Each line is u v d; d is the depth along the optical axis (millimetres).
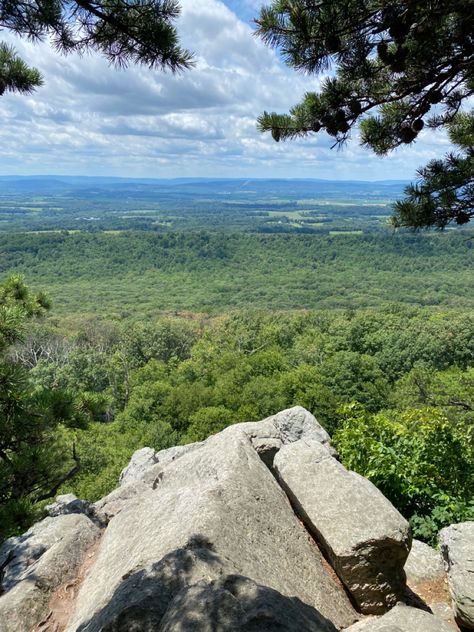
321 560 5289
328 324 81375
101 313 115625
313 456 6266
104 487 23781
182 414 39625
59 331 73812
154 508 6035
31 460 7195
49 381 49188
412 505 7938
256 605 3494
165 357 68375
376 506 5289
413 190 6402
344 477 5793
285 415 9492
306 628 3482
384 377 56375
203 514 5059
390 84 4816
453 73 4441
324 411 38312
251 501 5504
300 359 60750
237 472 5980
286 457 6418
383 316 75188
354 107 4824
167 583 3992
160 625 3385
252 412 36844
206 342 67938
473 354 56781
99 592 4785
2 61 4812
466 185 6129
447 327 60469
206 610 3324
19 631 4797
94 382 53312
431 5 3717
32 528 6977
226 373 49500
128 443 32812
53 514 7930
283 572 4762
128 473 10375
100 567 5445
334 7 3748
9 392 6934
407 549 4922
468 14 3832
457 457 8336
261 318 86250
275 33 4152
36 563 5820
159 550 4766
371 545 4836
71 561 5855
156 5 3711
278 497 5848
